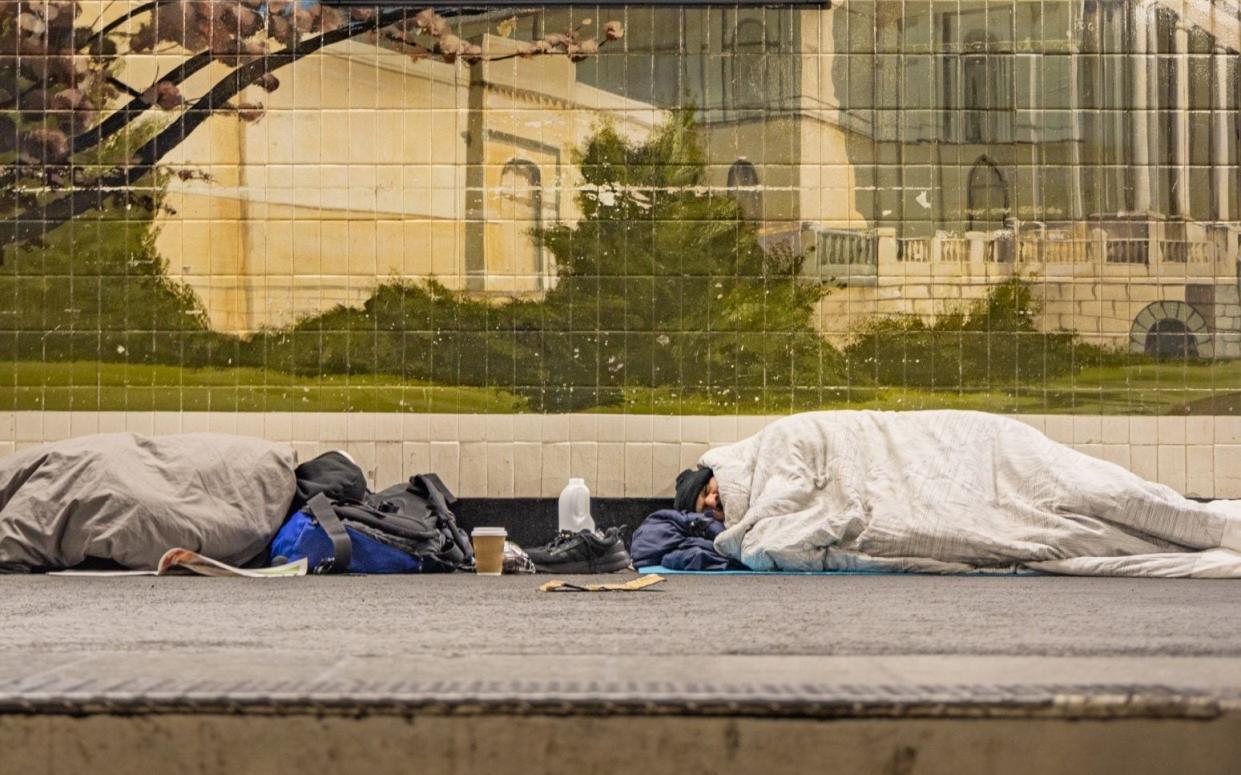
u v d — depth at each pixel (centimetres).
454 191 1163
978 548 986
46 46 1166
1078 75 1163
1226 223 1161
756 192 1162
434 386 1161
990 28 1162
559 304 1161
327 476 1061
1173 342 1159
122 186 1166
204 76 1163
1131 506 986
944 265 1161
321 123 1165
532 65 1162
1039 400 1156
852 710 345
